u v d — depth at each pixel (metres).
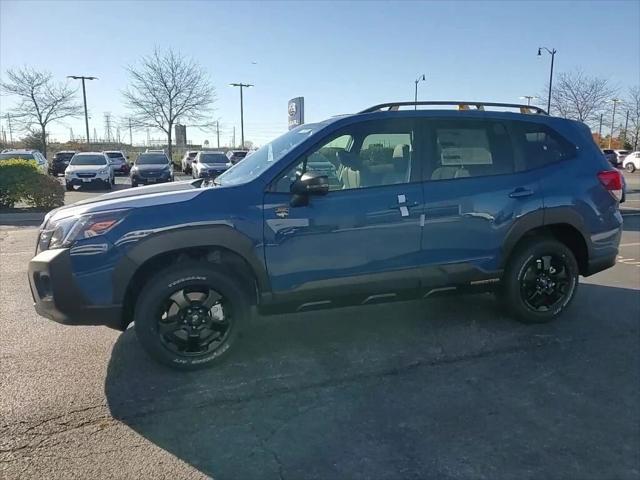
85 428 3.08
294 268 3.92
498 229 4.43
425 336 4.51
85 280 3.55
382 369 3.88
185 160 38.75
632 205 16.33
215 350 3.85
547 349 4.24
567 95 39.25
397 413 3.27
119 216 3.61
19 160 14.59
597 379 3.73
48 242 3.69
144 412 3.27
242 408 3.32
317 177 3.75
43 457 2.79
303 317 4.98
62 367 3.89
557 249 4.67
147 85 40.09
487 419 3.20
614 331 4.64
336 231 3.97
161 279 3.69
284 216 3.85
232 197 3.80
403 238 4.16
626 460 2.80
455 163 4.38
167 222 3.64
